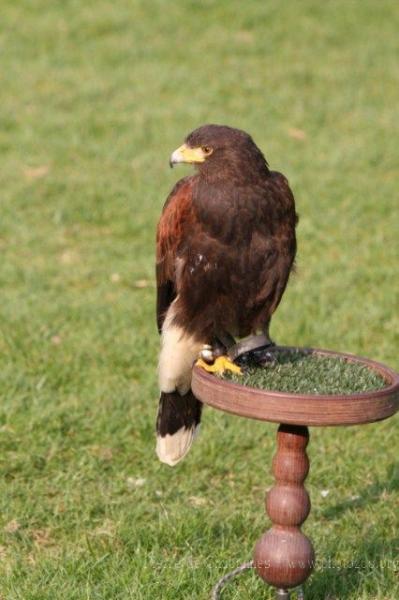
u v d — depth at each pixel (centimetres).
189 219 839
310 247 1692
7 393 1173
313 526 935
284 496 704
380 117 2330
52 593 803
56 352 1293
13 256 1653
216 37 2738
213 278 838
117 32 2747
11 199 1866
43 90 2419
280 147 2144
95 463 1043
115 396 1176
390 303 1475
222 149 817
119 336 1350
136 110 2327
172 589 808
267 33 2766
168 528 906
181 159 832
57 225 1783
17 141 2150
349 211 1836
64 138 2172
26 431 1095
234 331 873
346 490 1014
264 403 657
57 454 1064
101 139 2178
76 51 2639
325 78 2530
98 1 2925
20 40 2680
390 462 1055
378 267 1611
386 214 1831
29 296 1483
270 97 2414
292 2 2917
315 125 2275
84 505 966
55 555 882
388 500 982
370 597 815
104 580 825
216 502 985
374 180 1989
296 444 700
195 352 866
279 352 801
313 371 745
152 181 1967
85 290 1527
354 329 1385
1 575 851
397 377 704
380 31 2792
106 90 2425
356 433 1120
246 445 1090
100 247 1702
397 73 2564
